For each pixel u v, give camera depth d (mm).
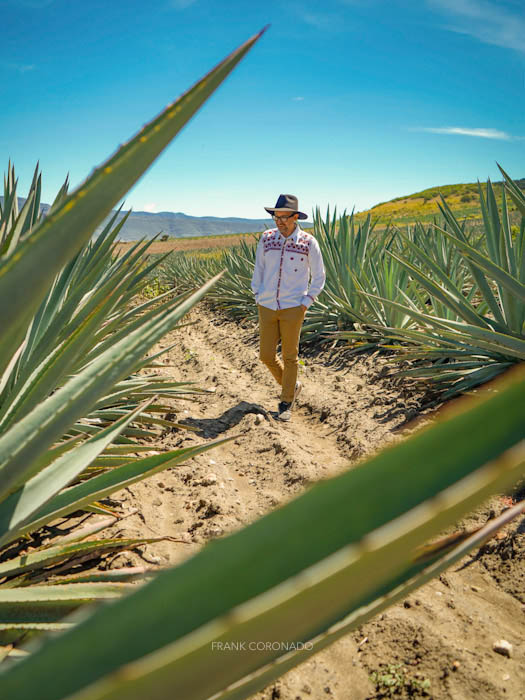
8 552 2445
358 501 456
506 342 3844
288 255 4383
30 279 726
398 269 6336
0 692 438
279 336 4691
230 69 634
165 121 639
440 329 4324
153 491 3301
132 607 448
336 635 643
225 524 2867
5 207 2426
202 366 6656
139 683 414
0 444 1063
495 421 457
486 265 3654
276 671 693
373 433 3902
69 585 1635
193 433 4281
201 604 455
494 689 1724
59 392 1149
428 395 4352
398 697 1740
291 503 453
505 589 2250
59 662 447
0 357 1258
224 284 11414
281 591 394
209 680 483
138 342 1150
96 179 662
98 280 3121
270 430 4211
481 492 392
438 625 2037
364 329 6660
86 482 1766
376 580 448
